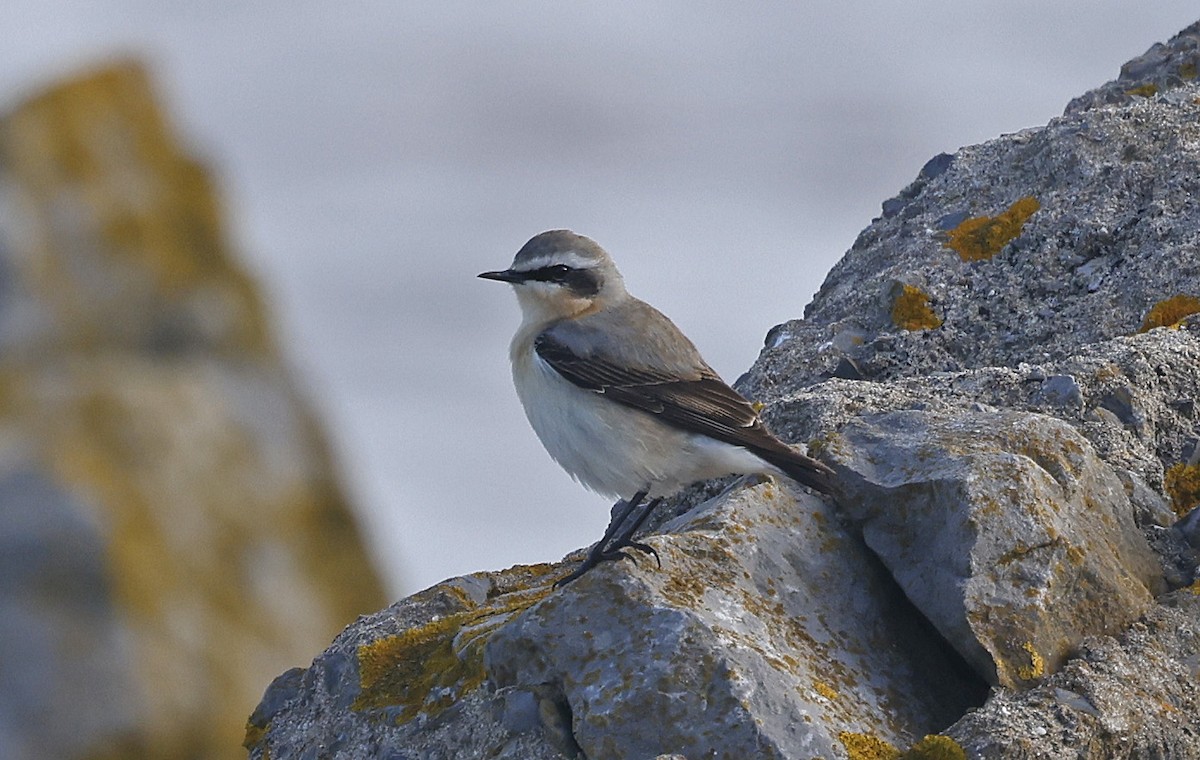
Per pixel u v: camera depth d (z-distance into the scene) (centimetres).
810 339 1463
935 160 1689
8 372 2805
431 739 977
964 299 1441
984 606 962
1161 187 1459
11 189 3005
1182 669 962
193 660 2531
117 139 3153
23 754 2356
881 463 1058
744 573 995
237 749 2494
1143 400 1173
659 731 893
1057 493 1021
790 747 875
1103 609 990
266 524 2847
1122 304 1360
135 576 2545
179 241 3120
